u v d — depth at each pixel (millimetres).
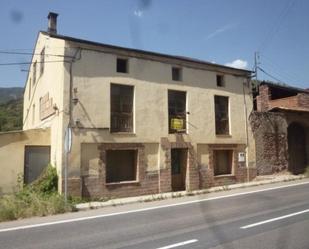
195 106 17938
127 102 15852
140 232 8023
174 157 17594
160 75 16828
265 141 21375
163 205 12219
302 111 22844
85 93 14500
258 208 10852
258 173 20859
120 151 15648
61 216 10500
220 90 19125
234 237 7309
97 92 14805
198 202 12695
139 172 15742
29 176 14867
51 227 8828
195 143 17734
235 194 14633
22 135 14875
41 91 18453
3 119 38500
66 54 14234
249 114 20438
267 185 17734
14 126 36219
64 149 13844
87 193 14203
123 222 9281
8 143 14539
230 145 19250
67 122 14000
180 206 11883
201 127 18062
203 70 18500
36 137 15188
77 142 14109
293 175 21828
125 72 15867
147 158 16078
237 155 19547
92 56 14836
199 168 17781
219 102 19297
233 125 19562
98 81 14867
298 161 23953
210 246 6680
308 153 24266
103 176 14648
